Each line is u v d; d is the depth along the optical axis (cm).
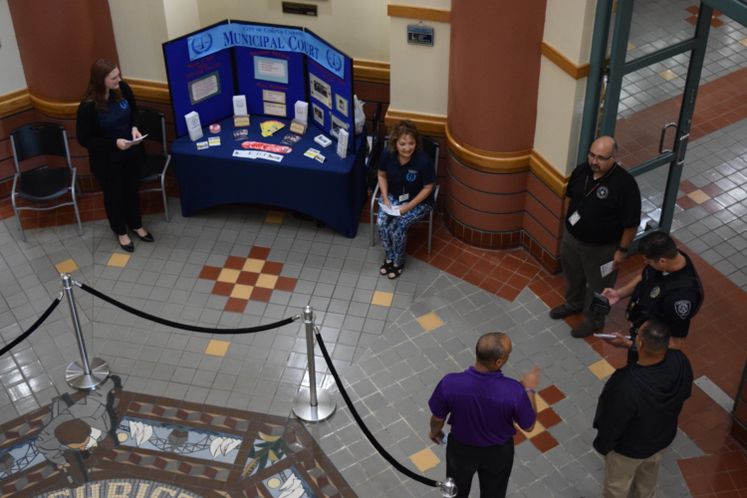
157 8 794
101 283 771
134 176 781
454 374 515
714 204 839
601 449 525
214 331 647
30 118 852
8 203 861
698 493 599
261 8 834
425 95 786
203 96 815
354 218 809
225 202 823
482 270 777
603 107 673
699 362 688
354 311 740
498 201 767
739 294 747
